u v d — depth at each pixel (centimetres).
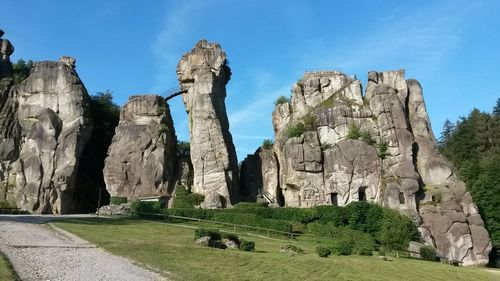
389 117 7656
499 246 7450
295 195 7588
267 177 8319
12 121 8919
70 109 8800
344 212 6538
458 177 7400
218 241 3919
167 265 2773
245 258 3319
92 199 9194
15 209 7900
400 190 6931
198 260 3062
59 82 8988
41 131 8569
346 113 7888
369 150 7456
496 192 7844
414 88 8294
